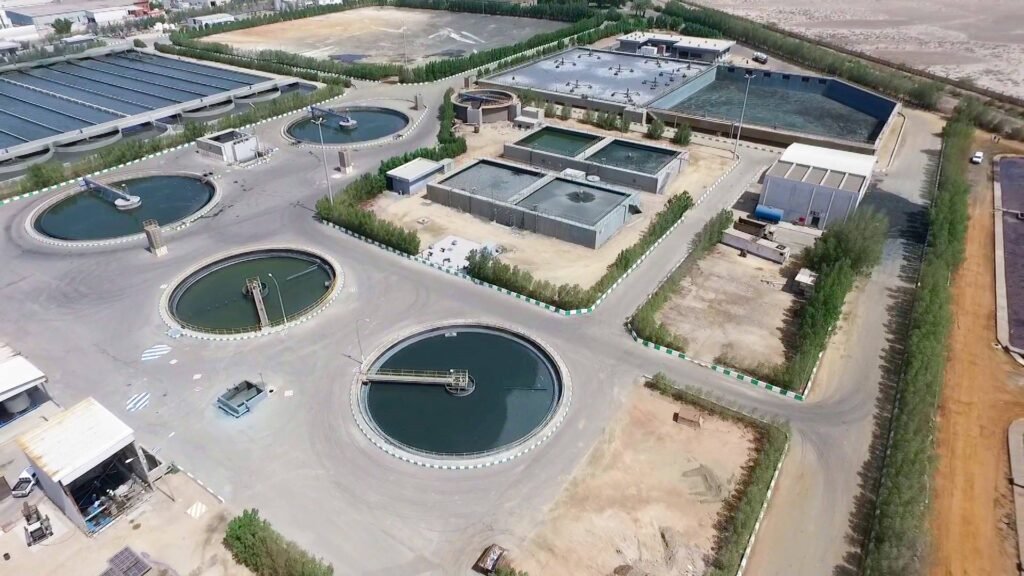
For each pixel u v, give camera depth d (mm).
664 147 70312
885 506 29578
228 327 45281
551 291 46844
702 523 30500
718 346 42281
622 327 44312
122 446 31062
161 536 30266
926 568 27719
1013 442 34375
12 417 37156
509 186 61562
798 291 47875
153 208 62688
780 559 28906
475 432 36469
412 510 31453
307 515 31266
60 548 29797
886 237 54719
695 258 51719
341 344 43000
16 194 64250
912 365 37656
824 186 55094
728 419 36344
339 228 57625
